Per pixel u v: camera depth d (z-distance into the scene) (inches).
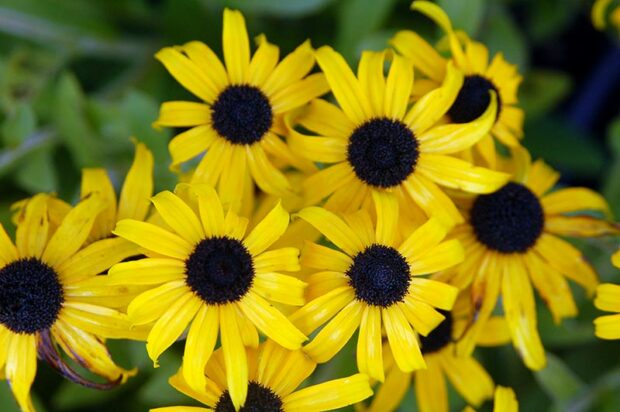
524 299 20.2
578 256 20.5
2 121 24.2
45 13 24.6
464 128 19.4
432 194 19.4
